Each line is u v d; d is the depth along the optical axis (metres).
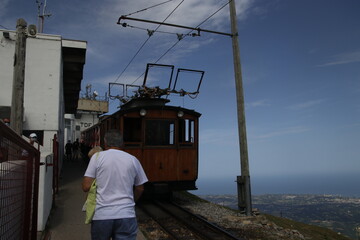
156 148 10.28
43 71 13.77
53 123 13.60
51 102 13.71
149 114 10.34
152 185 10.19
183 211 9.53
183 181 10.62
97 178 2.92
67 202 9.23
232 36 10.49
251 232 7.61
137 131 10.21
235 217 9.21
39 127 13.43
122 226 2.81
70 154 24.27
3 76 13.26
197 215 8.75
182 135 10.87
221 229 7.16
